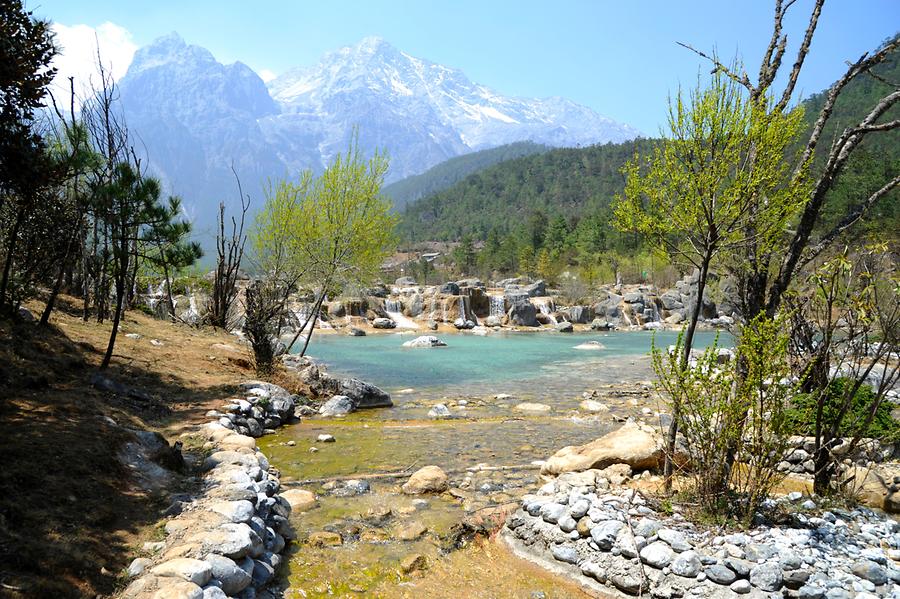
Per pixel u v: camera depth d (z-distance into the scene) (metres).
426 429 11.03
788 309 6.69
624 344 33.44
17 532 4.07
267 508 5.65
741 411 5.46
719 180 5.84
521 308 47.16
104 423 6.73
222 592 3.86
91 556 4.06
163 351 13.15
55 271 15.52
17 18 7.34
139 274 20.70
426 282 87.69
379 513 6.56
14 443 5.45
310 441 9.92
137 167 15.34
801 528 5.48
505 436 10.50
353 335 35.03
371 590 4.82
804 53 7.24
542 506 5.98
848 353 7.16
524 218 186.62
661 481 6.93
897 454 7.53
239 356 14.93
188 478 6.16
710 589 4.48
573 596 4.82
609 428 11.20
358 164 18.94
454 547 5.71
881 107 6.92
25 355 8.76
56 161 8.98
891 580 4.54
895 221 25.64
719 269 6.99
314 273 19.00
